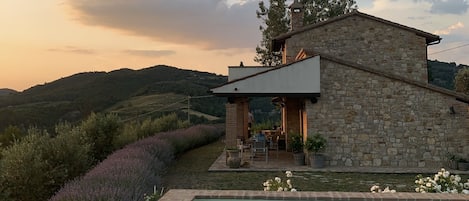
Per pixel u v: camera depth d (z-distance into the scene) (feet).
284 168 43.27
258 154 52.39
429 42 57.47
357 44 56.54
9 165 28.86
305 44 57.31
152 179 28.91
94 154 43.24
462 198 17.31
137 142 46.39
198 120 111.34
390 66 55.93
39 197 29.40
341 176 38.81
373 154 43.98
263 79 44.11
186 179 38.22
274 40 59.16
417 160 43.55
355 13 56.34
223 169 43.04
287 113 59.21
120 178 24.02
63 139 33.50
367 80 44.50
